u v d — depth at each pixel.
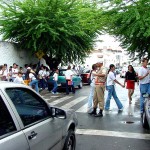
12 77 16.92
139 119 9.70
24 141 3.25
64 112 4.56
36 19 20.88
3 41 20.86
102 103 10.16
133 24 11.05
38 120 3.95
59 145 4.63
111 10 11.92
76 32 21.58
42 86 20.62
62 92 19.25
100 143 6.84
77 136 7.43
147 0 11.11
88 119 9.62
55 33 20.28
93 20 12.75
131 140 7.13
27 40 22.22
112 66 11.39
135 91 20.53
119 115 10.41
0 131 2.99
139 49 13.70
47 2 21.72
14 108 3.35
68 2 22.58
